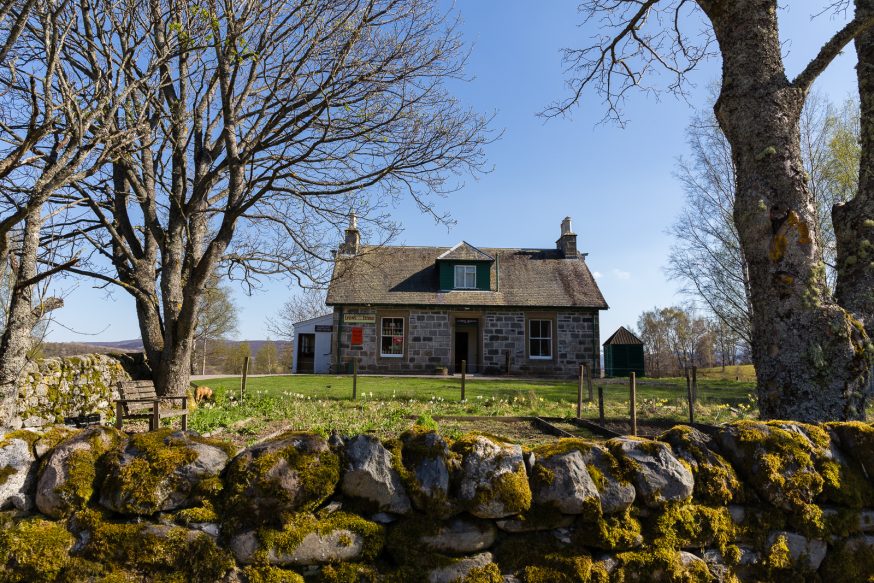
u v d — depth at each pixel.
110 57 6.88
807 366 4.49
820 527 2.88
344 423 8.61
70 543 2.40
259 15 9.32
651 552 2.67
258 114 11.17
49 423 8.77
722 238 22.81
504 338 24.75
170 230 11.68
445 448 2.69
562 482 2.66
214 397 11.53
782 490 2.86
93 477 2.53
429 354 24.66
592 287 25.88
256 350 52.75
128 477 2.49
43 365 9.02
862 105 5.18
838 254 5.23
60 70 5.72
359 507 2.62
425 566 2.53
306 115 10.54
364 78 10.52
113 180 11.77
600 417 8.62
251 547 2.45
